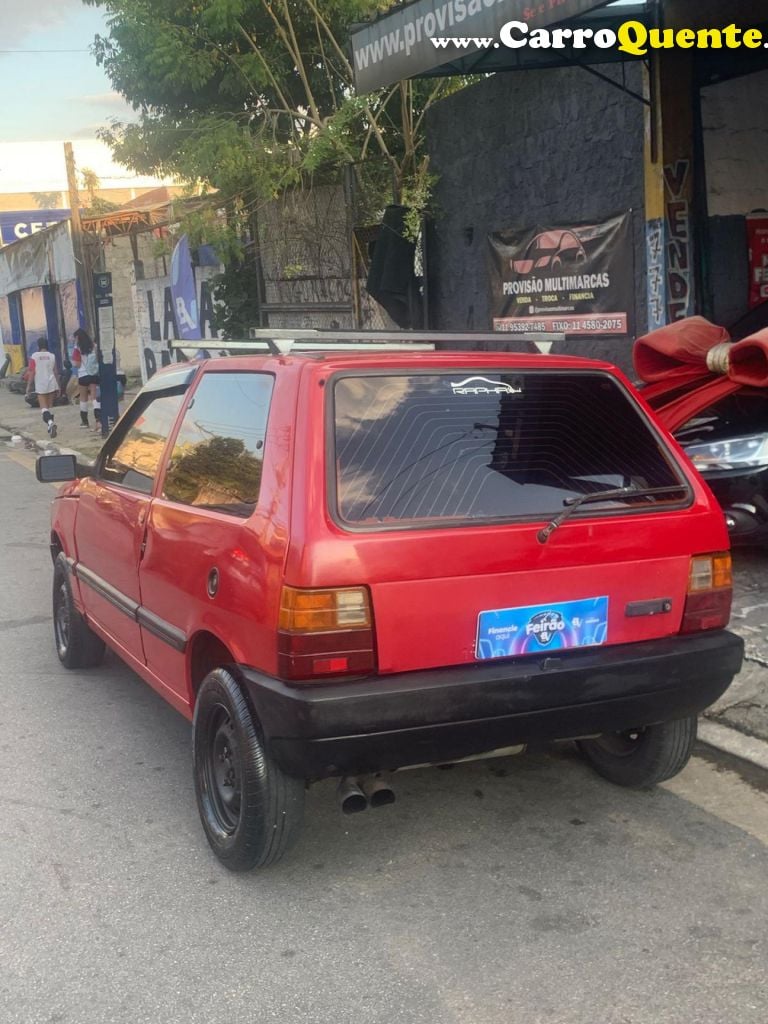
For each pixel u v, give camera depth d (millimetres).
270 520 3400
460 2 8297
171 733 5176
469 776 4516
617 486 3711
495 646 3447
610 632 3631
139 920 3500
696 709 3781
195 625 3883
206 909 3553
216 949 3322
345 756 3285
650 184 9539
